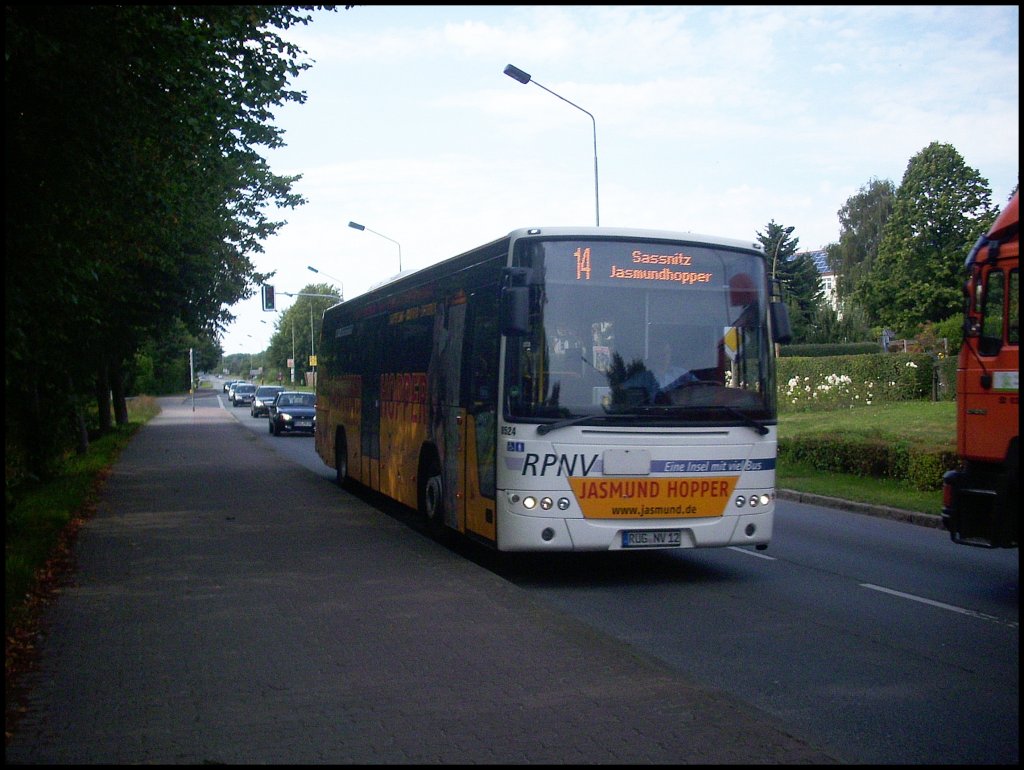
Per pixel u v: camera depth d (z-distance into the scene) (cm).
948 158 6034
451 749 506
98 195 1070
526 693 597
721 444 970
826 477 1927
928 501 1568
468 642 714
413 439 1309
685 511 959
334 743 514
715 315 982
